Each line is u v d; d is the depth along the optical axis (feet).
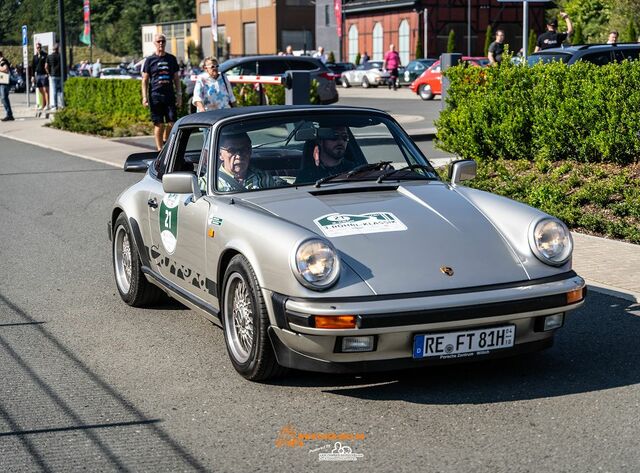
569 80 40.16
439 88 108.47
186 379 18.15
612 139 38.09
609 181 36.63
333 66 169.27
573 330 20.74
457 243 16.90
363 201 18.24
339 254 16.30
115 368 18.99
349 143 20.34
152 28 326.65
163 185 19.85
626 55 58.75
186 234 19.94
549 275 16.72
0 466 14.26
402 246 16.63
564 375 17.71
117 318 23.00
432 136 61.57
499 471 13.51
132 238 23.29
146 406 16.74
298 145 19.93
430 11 203.00
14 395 17.49
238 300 17.78
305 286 15.71
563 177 38.52
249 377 17.65
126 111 85.15
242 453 14.51
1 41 297.94
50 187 47.47
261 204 18.28
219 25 285.84
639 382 17.28
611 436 14.74
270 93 71.92
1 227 36.47
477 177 39.93
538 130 41.27
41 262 29.84
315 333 15.47
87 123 79.36
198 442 15.01
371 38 221.46
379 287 15.75
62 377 18.51
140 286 23.44
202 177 20.13
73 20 369.30
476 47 207.72
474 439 14.74
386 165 20.02
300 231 16.21
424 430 15.17
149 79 55.52
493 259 16.71
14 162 60.08
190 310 23.66
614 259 27.22
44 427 15.83
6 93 96.94
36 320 22.94
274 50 261.03
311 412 16.16
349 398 16.76
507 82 42.91
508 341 16.35
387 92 138.72
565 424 15.28
